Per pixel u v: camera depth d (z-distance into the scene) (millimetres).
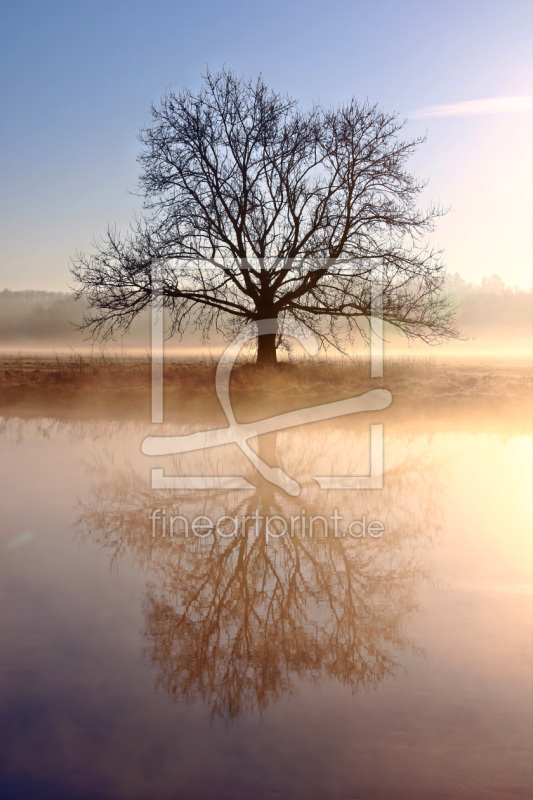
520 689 3955
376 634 4691
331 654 4395
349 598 5355
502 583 5699
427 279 25297
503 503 8570
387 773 3182
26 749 3352
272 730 3539
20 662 4238
